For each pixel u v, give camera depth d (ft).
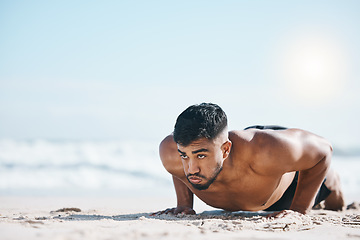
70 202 21.66
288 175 12.92
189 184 12.23
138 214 13.99
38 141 54.70
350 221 11.82
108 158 49.42
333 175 15.69
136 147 54.90
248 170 11.41
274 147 11.01
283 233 9.61
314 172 12.07
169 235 8.52
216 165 10.40
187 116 10.16
